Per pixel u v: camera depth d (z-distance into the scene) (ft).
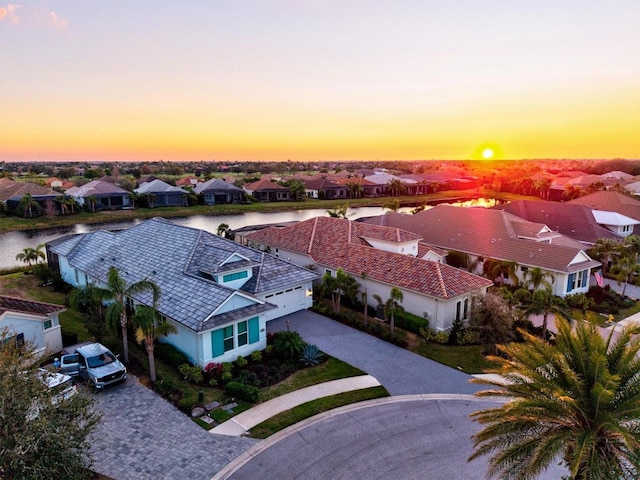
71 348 77.66
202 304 72.64
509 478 43.27
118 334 81.97
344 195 369.09
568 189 310.04
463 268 130.62
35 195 254.27
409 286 90.63
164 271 87.45
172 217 262.26
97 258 103.76
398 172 643.04
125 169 615.98
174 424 56.39
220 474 47.67
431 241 143.74
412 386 67.41
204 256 89.35
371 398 63.72
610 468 35.96
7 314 67.56
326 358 76.18
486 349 77.97
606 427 36.24
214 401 61.93
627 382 39.63
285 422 57.31
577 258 112.37
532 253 117.70
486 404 62.59
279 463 49.65
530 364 43.11
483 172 602.03
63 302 101.91
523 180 391.65
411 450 52.37
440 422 58.18
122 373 65.72
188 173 622.95
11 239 195.93
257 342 76.33
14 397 36.86
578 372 40.86
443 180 434.30
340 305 103.35
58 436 37.04
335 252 112.57
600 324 94.79
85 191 273.13
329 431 55.72
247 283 91.15
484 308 78.64
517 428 40.16
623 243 133.69
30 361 43.96
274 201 334.65
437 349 80.84
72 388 48.57
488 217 141.08
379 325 90.53
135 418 57.47
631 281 122.93
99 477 46.62
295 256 120.88
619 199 184.24
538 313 81.66
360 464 49.78
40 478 35.60
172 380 67.21
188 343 71.36
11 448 35.55
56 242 122.42
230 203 312.09
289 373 70.59
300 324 91.81
